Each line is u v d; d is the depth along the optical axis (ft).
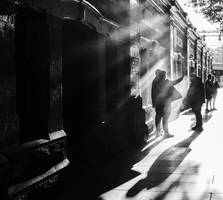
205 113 77.10
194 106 48.78
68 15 23.52
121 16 36.81
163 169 27.43
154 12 52.47
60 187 22.33
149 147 37.04
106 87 34.81
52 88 21.83
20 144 18.74
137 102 38.88
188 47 89.25
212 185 23.02
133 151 34.99
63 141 23.08
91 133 29.76
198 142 39.60
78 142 28.86
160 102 43.09
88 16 26.22
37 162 20.01
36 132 21.43
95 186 23.00
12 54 18.07
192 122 60.59
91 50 30.12
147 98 47.80
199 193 21.34
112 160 30.81
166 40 61.05
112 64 35.37
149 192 21.68
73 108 28.78
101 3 31.60
